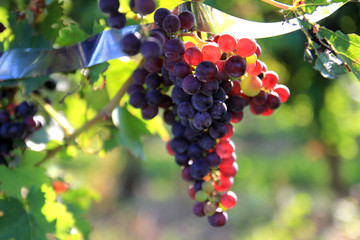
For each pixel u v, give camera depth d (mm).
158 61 594
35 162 664
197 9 561
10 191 649
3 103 664
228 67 543
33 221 643
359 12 1246
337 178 3838
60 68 594
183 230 3629
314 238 3107
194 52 542
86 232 736
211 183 602
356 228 3158
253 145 6930
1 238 625
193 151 604
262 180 4945
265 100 599
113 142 774
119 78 722
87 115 758
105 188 4027
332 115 2939
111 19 533
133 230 3479
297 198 3713
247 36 555
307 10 569
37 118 679
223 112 562
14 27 642
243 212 3695
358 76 575
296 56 1722
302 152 6137
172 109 635
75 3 937
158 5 565
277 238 3066
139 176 4637
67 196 800
